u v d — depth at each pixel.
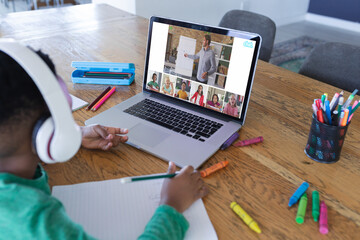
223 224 0.62
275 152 0.82
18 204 0.46
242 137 0.87
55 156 0.49
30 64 0.43
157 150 0.79
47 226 0.45
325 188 0.71
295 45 3.82
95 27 1.69
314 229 0.61
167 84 1.00
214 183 0.72
